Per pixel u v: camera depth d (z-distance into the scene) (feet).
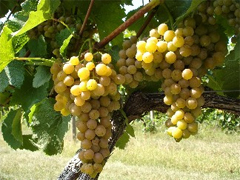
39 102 2.43
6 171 12.94
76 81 1.86
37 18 2.03
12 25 2.23
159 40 1.90
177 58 1.88
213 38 1.96
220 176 12.52
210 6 1.98
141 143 18.52
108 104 1.89
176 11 2.21
